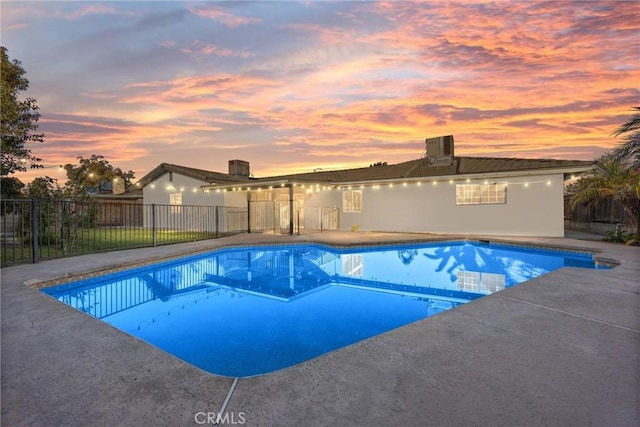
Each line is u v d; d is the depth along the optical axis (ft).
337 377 6.51
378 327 12.99
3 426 5.07
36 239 20.89
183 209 53.31
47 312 11.05
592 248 26.78
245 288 20.08
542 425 5.02
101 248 27.96
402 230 44.98
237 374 9.17
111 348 8.14
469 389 6.05
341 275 23.25
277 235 40.86
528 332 8.95
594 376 6.54
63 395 5.97
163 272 24.00
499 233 38.58
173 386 6.27
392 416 5.24
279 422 5.11
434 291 18.65
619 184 31.12
